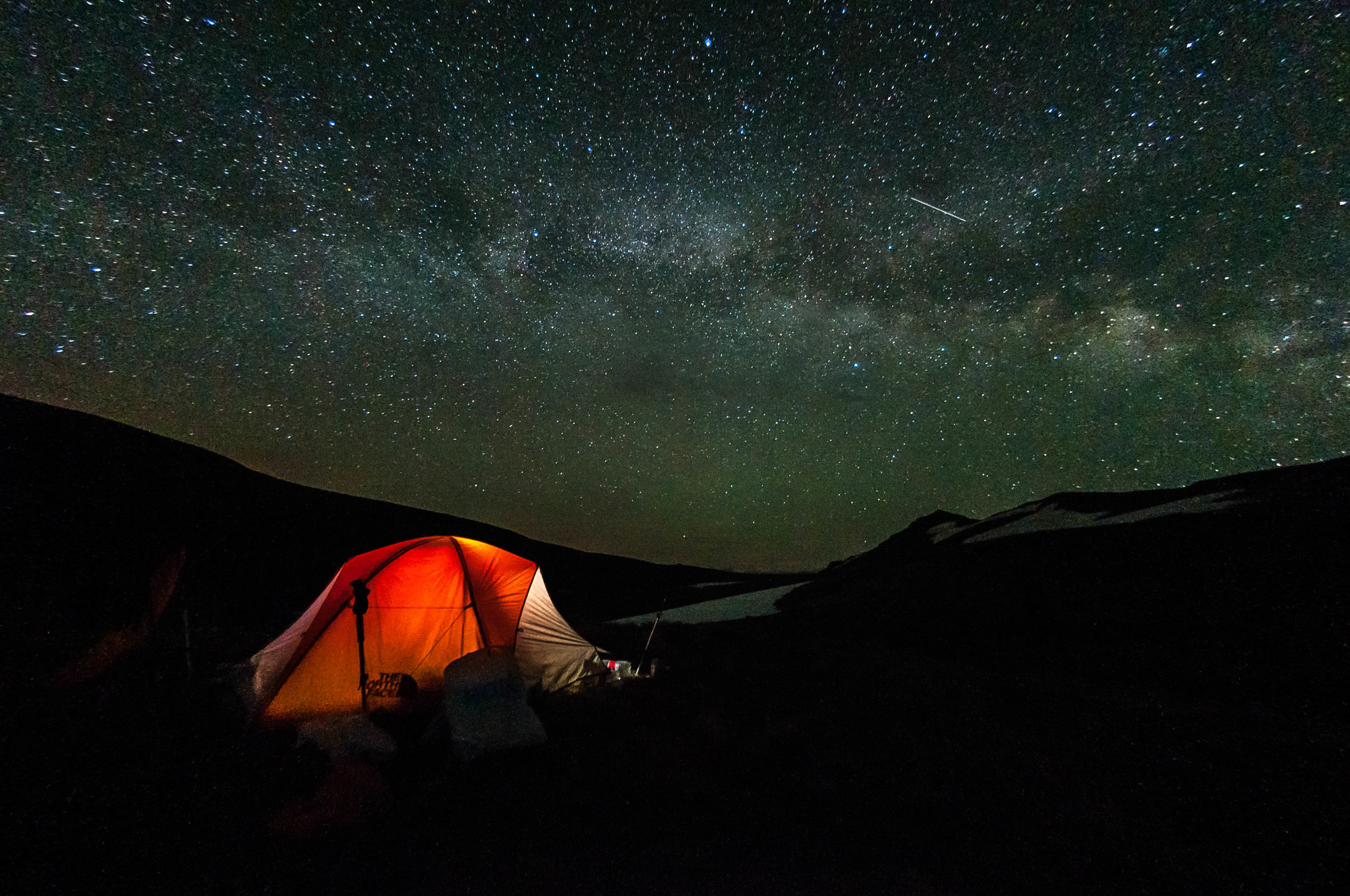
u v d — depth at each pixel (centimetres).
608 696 464
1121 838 276
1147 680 497
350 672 425
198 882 232
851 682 517
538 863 250
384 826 277
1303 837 271
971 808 303
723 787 321
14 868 233
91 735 346
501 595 488
